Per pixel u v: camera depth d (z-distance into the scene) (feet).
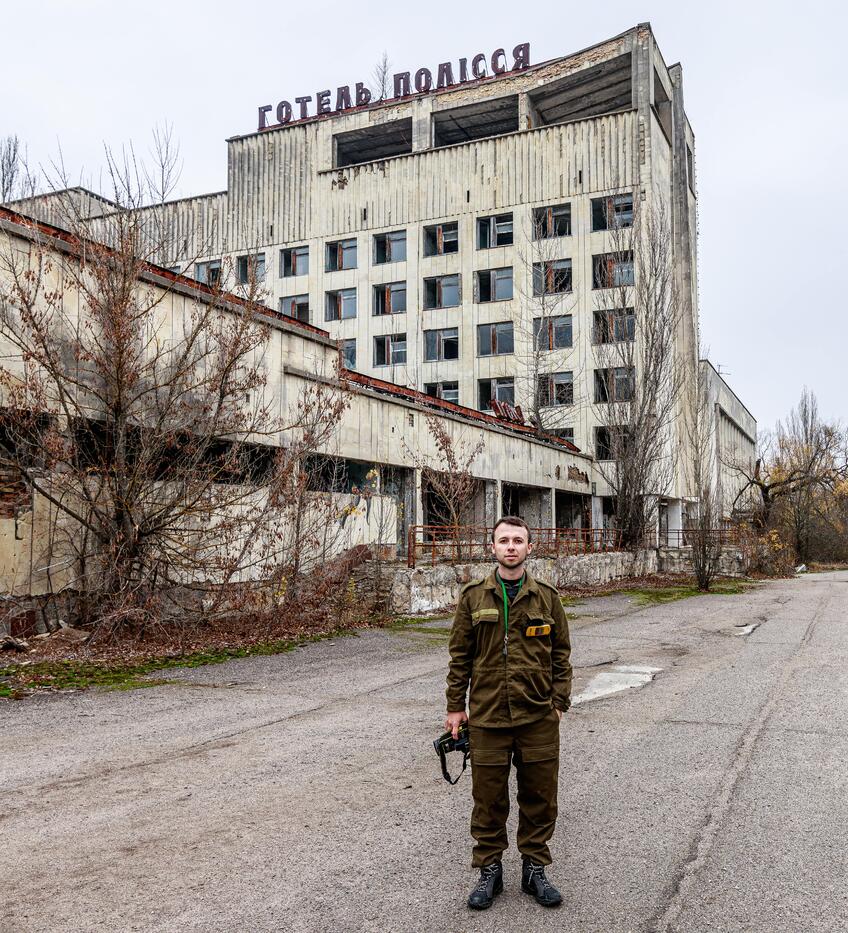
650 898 12.56
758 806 16.75
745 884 13.04
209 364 44.78
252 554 45.78
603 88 152.97
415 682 30.81
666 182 151.74
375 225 157.28
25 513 36.60
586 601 68.13
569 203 144.46
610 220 140.26
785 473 178.50
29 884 13.07
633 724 24.11
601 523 130.11
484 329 150.61
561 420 141.79
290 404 52.85
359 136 165.17
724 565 113.29
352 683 30.55
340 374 58.23
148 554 38.34
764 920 11.83
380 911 12.12
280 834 15.21
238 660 35.50
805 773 19.03
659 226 126.31
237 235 166.40
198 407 42.01
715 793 17.62
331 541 52.47
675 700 27.53
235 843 14.76
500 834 12.65
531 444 100.94
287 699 27.61
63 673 31.14
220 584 41.42
